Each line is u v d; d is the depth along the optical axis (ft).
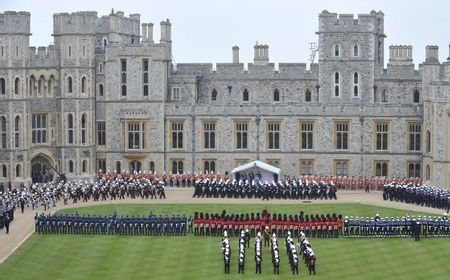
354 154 394.32
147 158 401.49
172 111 399.85
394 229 284.61
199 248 266.98
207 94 419.13
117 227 288.71
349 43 405.80
